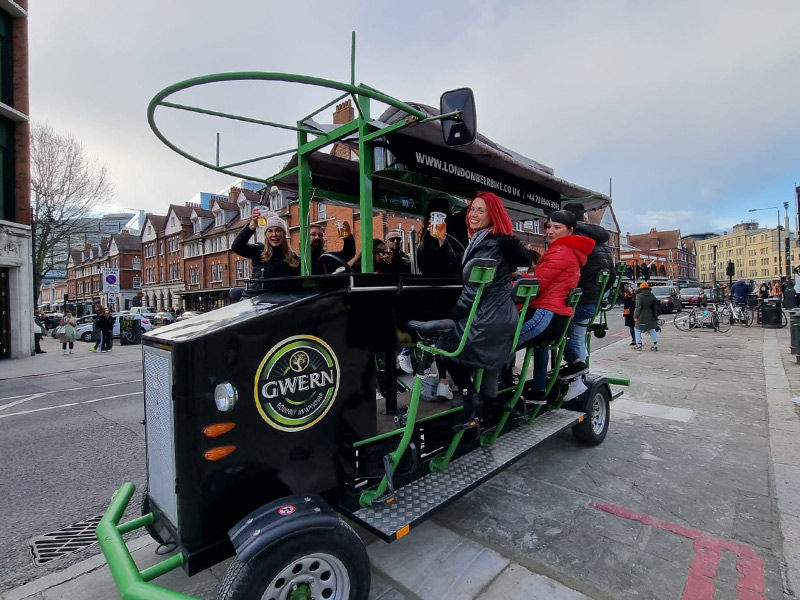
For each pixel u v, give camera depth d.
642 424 5.20
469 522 3.10
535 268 3.52
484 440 3.34
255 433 2.16
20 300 14.81
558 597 2.32
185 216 43.91
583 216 5.44
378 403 3.65
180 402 1.97
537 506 3.31
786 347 10.62
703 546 2.75
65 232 28.84
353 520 2.36
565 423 3.87
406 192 4.57
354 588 2.08
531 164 4.47
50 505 3.63
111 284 16.73
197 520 2.01
